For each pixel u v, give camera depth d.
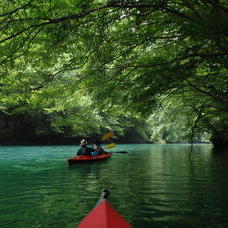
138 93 5.73
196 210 4.45
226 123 16.09
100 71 6.05
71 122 27.66
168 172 8.80
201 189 6.02
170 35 5.75
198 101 10.80
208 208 4.56
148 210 4.45
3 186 6.51
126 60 6.20
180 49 6.22
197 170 9.27
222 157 14.93
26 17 3.70
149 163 11.68
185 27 4.36
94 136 36.16
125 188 6.19
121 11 4.67
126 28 5.16
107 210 2.38
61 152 19.12
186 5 4.38
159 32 5.58
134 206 4.67
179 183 6.77
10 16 3.65
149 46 6.30
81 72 6.34
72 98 8.00
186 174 8.31
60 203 4.92
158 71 5.07
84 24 4.53
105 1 4.27
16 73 5.63
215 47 4.69
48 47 4.75
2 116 27.42
